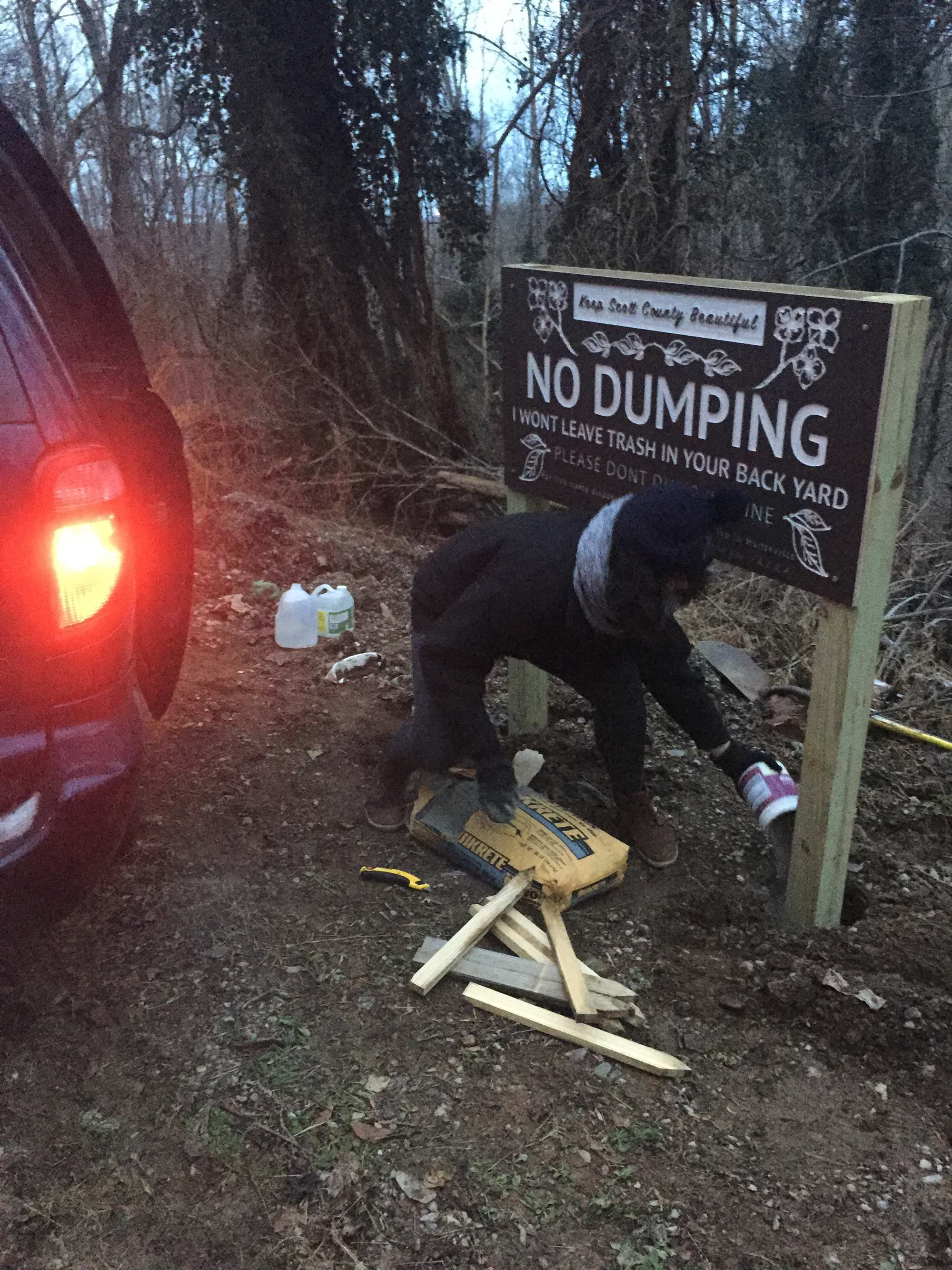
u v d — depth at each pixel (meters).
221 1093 2.26
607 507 2.51
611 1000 2.52
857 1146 2.23
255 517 5.78
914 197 10.41
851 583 2.43
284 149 8.74
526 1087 2.33
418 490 8.52
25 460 2.02
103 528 2.14
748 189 9.98
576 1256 1.95
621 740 3.02
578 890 2.88
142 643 3.03
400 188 9.35
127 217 11.98
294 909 2.89
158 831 3.17
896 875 3.36
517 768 3.58
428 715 2.99
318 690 4.29
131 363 2.96
